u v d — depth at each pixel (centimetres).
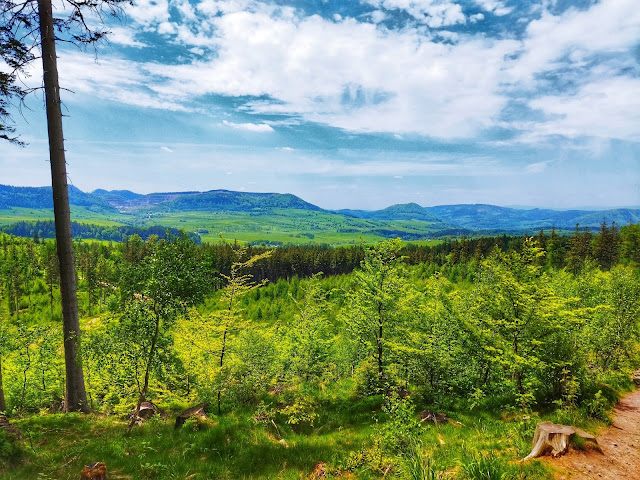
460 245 11619
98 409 1527
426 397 1479
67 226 1351
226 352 1475
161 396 1425
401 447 831
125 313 1118
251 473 891
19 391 1822
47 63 1291
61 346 2006
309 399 1459
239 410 1376
